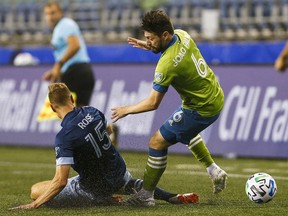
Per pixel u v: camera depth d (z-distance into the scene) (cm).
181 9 4662
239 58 3812
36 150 3850
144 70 3719
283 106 3341
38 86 4028
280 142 3319
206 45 3888
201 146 1938
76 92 3098
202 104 1812
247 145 3391
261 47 3766
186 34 1828
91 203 1809
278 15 4347
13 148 3975
